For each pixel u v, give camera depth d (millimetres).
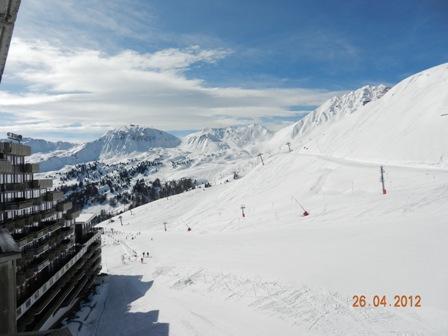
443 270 40438
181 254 84875
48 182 54562
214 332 40844
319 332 36094
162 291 61531
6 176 43219
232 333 39906
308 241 66625
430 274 40344
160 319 47688
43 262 45531
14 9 9180
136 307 55562
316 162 155000
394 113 198875
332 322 37062
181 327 43719
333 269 48094
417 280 39875
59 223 54719
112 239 156625
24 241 41281
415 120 169500
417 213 70812
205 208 165750
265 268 55719
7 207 41219
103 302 64938
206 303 50406
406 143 149375
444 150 131250
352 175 118188
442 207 70625
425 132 150000
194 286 58750
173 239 119625
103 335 47781
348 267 47469
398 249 49562
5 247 12562
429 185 88438
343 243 59094
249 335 38781
